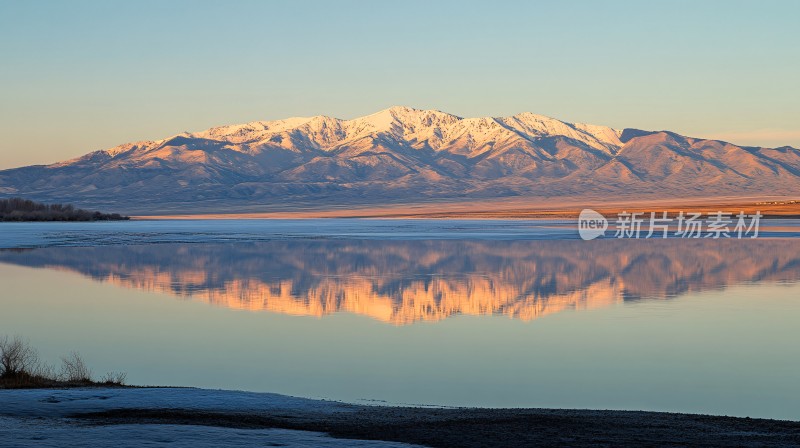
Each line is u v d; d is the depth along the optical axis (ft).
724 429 74.79
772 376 116.06
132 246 417.49
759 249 381.19
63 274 274.98
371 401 100.22
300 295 216.13
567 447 66.49
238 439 67.41
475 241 452.35
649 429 74.23
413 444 67.21
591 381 112.98
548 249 387.75
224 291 225.76
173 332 156.76
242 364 125.18
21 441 65.26
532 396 103.65
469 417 80.84
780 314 177.27
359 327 162.81
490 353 134.82
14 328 161.79
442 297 211.41
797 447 67.21
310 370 120.88
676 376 116.06
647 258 333.83
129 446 63.93
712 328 158.61
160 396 88.63
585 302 200.13
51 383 98.27
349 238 490.08
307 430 73.10
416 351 136.26
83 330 159.12
